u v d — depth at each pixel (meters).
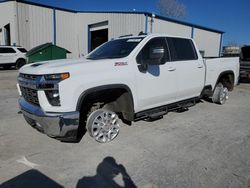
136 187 2.97
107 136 4.29
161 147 4.13
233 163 3.58
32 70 3.69
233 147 4.16
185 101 5.76
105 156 3.78
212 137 4.62
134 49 4.46
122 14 20.31
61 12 24.80
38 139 4.41
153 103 4.85
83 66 3.73
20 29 22.66
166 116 6.00
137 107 4.50
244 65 12.34
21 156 3.75
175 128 5.11
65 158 3.70
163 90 4.92
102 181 3.10
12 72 16.78
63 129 3.52
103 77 3.87
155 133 4.79
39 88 3.49
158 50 4.21
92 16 23.56
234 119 5.88
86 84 3.68
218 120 5.75
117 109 4.54
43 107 3.54
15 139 4.40
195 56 5.81
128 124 5.25
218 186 2.99
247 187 2.98
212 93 6.71
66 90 3.50
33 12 23.22
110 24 21.52
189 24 23.33
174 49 5.24
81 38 25.47
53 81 3.44
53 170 3.35
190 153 3.90
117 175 3.24
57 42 24.92
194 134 4.77
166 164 3.54
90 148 4.05
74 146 4.12
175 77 5.14
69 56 25.89
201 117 5.98
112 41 5.30
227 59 7.11
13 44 22.78
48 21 24.16
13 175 3.21
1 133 4.70
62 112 3.51
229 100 8.34
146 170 3.37
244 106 7.37
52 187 2.96
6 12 23.61
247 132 4.94
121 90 4.27
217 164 3.55
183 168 3.42
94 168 3.41
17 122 5.37
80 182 3.08
